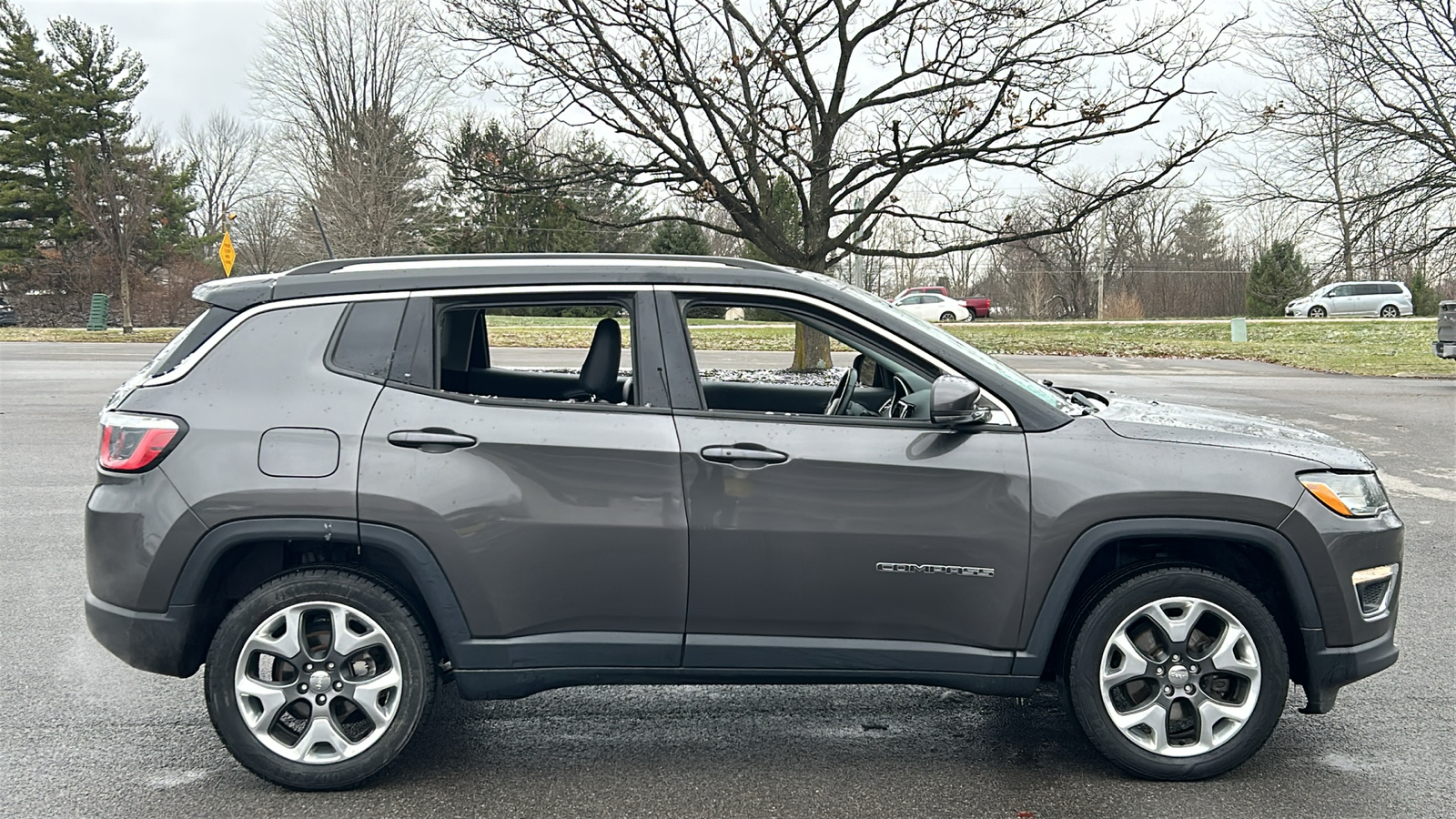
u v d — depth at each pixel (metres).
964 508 3.46
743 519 3.43
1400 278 45.03
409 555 3.37
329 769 3.46
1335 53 21.86
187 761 3.75
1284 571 3.51
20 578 6.07
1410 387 18.44
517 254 3.71
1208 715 3.56
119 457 3.45
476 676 3.46
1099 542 3.45
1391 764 3.74
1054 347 29.61
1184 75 14.45
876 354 3.60
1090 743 3.59
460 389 3.83
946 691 4.54
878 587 3.47
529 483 3.41
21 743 3.88
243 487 3.36
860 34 16.41
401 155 37.56
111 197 37.41
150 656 3.41
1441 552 6.90
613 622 3.49
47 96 50.62
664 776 3.65
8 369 19.88
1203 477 3.48
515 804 3.43
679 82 14.75
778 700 4.42
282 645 3.45
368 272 3.58
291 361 3.47
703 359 4.70
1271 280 46.19
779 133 15.87
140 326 44.47
